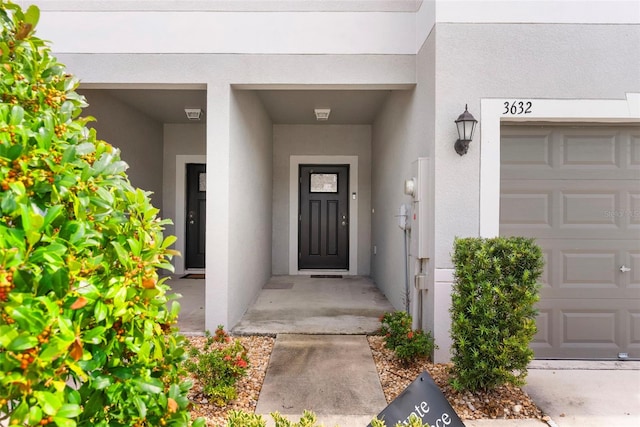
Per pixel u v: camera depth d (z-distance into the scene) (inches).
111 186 49.3
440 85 121.6
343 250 268.2
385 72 144.9
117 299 41.6
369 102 207.5
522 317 93.2
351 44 144.9
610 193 128.5
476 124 120.8
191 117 222.7
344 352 126.2
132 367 45.0
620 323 127.9
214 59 143.0
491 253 95.5
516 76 121.8
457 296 99.7
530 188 128.3
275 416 52.9
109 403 42.3
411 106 152.3
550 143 128.8
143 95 193.2
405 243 152.2
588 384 108.8
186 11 142.8
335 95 195.5
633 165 128.4
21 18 51.2
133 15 142.0
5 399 34.9
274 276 257.4
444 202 121.3
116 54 141.6
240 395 99.2
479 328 93.4
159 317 50.7
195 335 140.1
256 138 192.9
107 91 186.7
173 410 45.8
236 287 153.2
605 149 128.7
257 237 199.8
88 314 40.8
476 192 121.3
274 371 112.7
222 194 142.0
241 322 153.8
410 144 154.0
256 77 143.5
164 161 260.8
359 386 104.7
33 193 42.1
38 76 51.1
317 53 144.6
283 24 144.3
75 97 55.4
